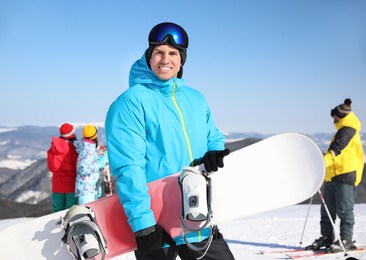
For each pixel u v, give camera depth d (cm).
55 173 485
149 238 145
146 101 160
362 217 612
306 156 193
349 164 394
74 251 169
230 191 184
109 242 167
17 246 172
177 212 163
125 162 152
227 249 168
